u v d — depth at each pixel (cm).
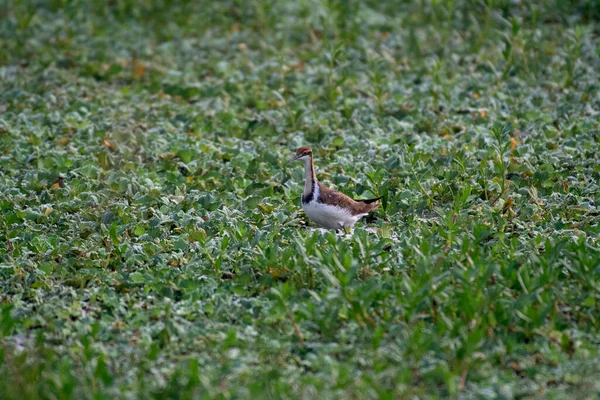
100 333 1066
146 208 1426
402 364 957
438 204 1450
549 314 1063
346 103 1928
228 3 2702
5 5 2680
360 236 1211
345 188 1491
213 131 1834
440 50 2300
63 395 890
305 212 1343
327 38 2445
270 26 2511
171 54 2341
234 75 2130
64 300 1153
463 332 988
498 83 2000
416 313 1037
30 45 2375
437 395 917
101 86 2145
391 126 1805
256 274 1206
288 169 1587
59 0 2688
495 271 1115
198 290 1150
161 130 1814
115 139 1739
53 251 1267
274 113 1906
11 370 955
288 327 1067
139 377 953
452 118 1847
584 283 1120
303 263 1187
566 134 1730
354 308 1040
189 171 1612
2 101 1997
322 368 968
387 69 2186
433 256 1170
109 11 2692
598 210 1387
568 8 2491
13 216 1376
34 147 1683
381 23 2502
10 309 1046
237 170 1611
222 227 1327
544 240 1277
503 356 995
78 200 1450
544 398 919
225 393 911
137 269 1232
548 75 2089
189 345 1031
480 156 1619
